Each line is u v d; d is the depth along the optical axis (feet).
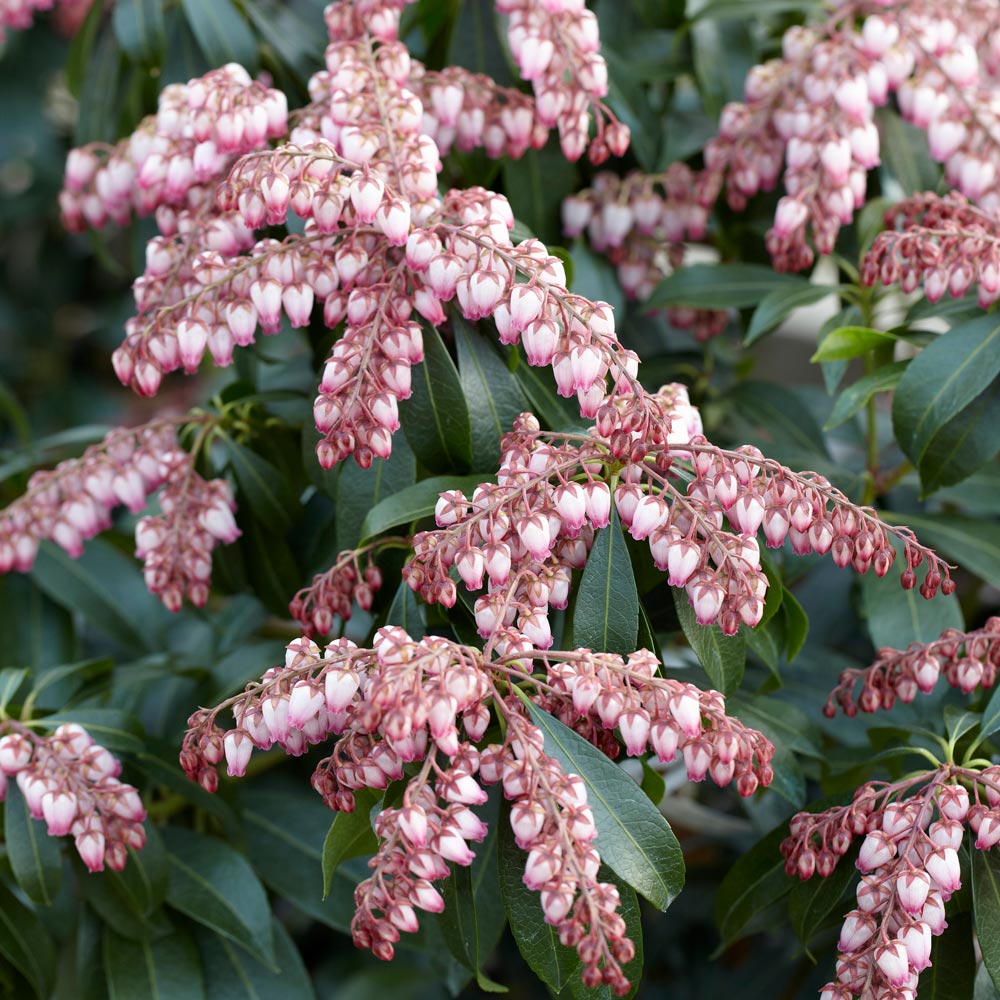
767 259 2.92
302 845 2.82
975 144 2.74
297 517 2.70
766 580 2.39
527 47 2.60
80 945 2.70
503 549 2.37
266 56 2.91
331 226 2.45
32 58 5.20
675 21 2.96
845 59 2.70
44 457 3.00
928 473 2.63
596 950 2.26
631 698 2.34
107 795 2.51
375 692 2.28
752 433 2.99
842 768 2.66
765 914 2.71
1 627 2.97
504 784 2.31
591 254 2.84
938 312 2.68
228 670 2.80
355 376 2.43
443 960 2.70
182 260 2.54
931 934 2.42
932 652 2.53
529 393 2.59
